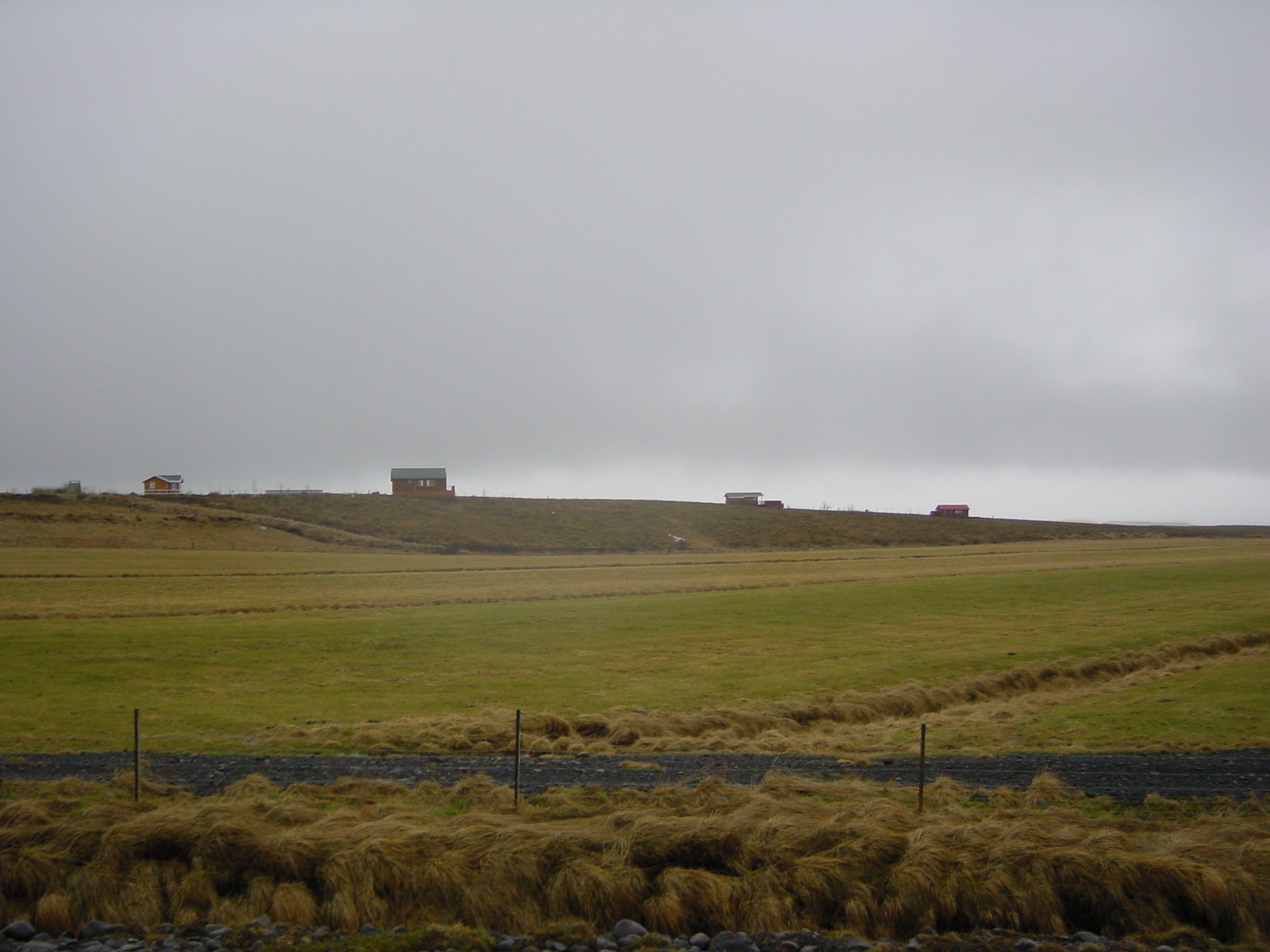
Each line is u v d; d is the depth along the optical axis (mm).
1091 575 86875
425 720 29375
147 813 17734
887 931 15484
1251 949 14812
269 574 88188
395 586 79438
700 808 18969
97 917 15812
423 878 16141
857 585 79125
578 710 32094
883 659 43500
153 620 54250
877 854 16625
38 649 42906
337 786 20875
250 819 17750
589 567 104000
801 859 16453
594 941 15070
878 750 26172
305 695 34531
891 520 192000
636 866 16531
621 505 194750
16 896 16141
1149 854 16547
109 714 30031
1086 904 15773
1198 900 15578
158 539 121562
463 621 56219
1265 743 25719
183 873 16406
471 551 141500
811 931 15375
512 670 40625
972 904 15688
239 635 48844
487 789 20641
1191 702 32375
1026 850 16484
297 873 16375
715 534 173000
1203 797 20422
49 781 21094
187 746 25750
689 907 15734
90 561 92875
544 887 16156
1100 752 25297
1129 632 50844
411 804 19484
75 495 143625
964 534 179125
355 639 48500
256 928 15234
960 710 33906
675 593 74125
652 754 25828
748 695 35219
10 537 111188
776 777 21281
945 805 19625
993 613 61188
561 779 22203
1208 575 85312
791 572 95250
